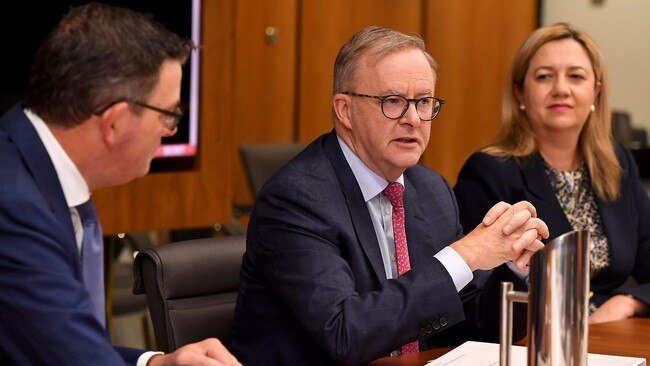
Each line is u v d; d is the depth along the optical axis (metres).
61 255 2.77
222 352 3.04
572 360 2.81
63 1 7.15
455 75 12.15
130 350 3.18
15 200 2.71
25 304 2.70
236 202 10.80
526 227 3.75
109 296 7.69
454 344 4.25
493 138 5.79
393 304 3.59
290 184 3.86
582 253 2.81
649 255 5.64
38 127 2.83
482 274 4.25
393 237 4.06
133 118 2.82
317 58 11.27
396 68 3.88
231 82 7.88
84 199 2.90
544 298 2.80
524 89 5.64
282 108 11.12
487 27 12.30
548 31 5.62
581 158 5.66
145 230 7.59
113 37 2.78
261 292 3.88
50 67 2.77
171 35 2.88
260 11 10.89
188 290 4.03
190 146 7.74
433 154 12.12
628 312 4.76
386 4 11.62
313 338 3.62
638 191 5.73
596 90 5.65
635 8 12.51
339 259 3.77
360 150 3.98
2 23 6.93
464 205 5.58
